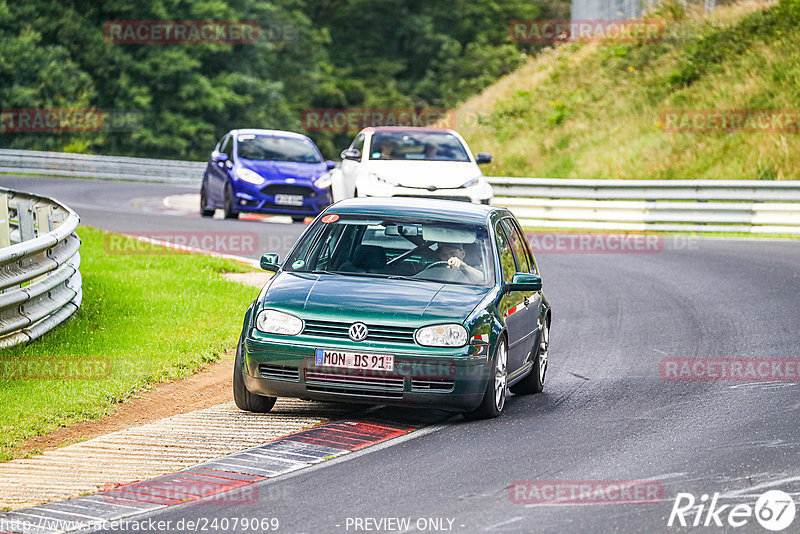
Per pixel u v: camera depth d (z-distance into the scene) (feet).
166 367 126.52
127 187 461.78
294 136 308.81
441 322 103.91
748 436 101.35
